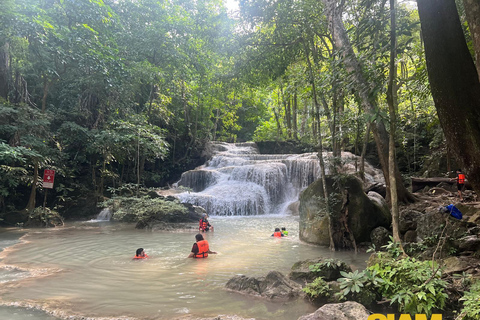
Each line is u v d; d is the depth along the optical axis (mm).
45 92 17438
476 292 3793
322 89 9820
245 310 4543
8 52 17203
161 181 26594
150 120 25969
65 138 18656
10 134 15617
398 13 8281
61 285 5812
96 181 20922
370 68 6121
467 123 4113
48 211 15094
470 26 4051
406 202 11578
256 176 21859
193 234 12188
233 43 13711
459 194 11430
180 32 24203
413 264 4621
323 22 10523
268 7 11477
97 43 16734
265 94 35500
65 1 16141
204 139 31672
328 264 5641
